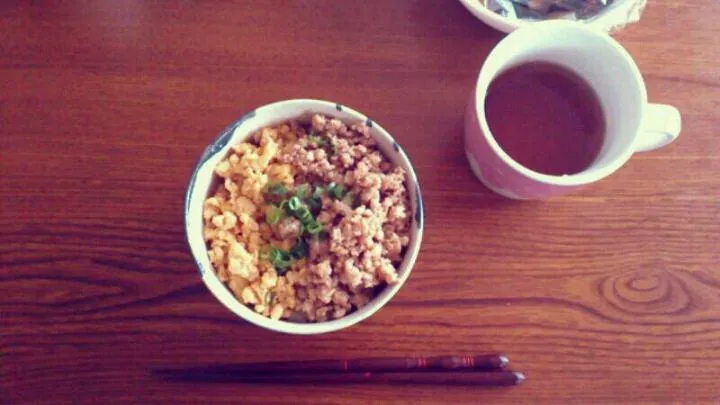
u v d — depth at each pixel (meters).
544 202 0.38
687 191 0.39
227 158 0.35
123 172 0.37
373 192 0.33
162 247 0.36
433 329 0.36
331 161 0.35
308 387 0.35
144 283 0.36
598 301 0.37
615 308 0.37
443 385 0.36
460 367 0.35
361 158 0.35
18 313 0.35
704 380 0.37
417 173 0.38
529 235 0.38
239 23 0.39
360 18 0.40
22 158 0.37
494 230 0.38
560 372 0.36
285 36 0.39
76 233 0.36
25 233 0.36
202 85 0.38
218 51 0.39
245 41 0.39
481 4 0.39
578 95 0.37
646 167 0.39
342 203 0.34
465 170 0.38
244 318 0.31
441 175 0.38
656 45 0.40
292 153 0.35
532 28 0.34
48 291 0.35
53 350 0.35
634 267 0.38
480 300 0.37
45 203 0.36
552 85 0.37
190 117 0.38
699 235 0.38
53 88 0.38
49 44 0.38
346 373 0.35
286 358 0.36
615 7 0.39
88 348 0.35
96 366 0.35
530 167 0.36
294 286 0.34
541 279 0.37
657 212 0.38
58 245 0.36
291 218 0.33
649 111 0.33
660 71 0.40
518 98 0.37
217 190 0.35
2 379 0.34
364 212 0.33
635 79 0.33
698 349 0.37
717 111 0.40
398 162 0.34
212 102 0.38
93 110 0.37
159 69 0.38
